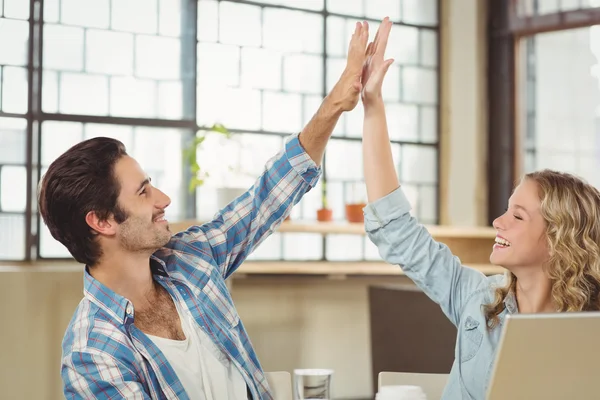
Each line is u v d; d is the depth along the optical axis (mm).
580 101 5551
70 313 3764
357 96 1964
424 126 5898
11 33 4523
